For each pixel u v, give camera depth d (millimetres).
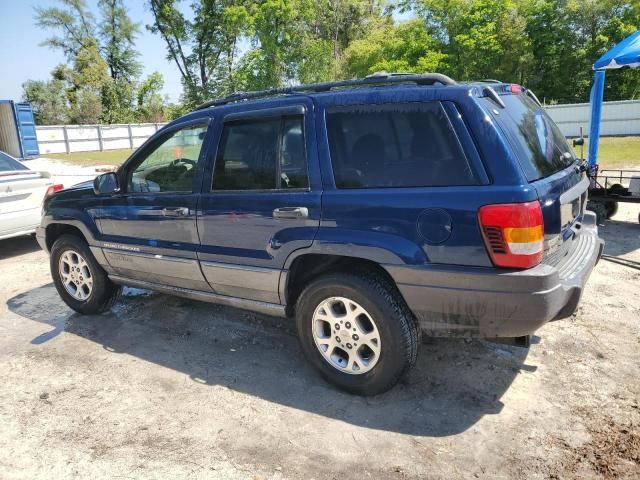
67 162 24906
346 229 3023
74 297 4758
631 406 3047
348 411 3119
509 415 3008
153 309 4883
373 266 3119
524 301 2631
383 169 2959
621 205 8734
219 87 36625
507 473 2557
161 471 2662
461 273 2723
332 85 3385
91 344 4184
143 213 4000
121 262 4293
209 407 3219
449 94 2820
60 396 3400
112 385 3521
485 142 2689
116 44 51656
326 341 3297
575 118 25375
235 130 3553
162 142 3938
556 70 35250
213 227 3611
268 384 3465
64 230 4855
